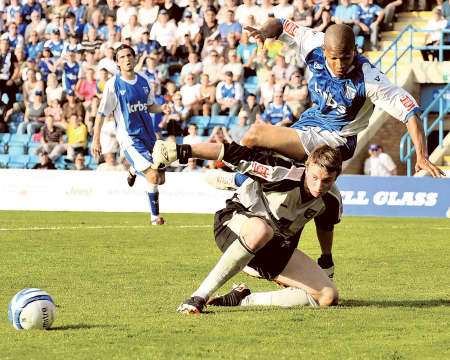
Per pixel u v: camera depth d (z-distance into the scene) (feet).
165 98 181.68
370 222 130.00
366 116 61.77
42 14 208.54
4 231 112.88
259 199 54.19
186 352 42.37
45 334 46.34
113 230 114.73
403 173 177.37
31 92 194.39
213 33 185.57
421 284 68.85
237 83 176.45
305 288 55.93
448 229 116.98
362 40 182.91
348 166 168.86
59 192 163.53
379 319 51.21
